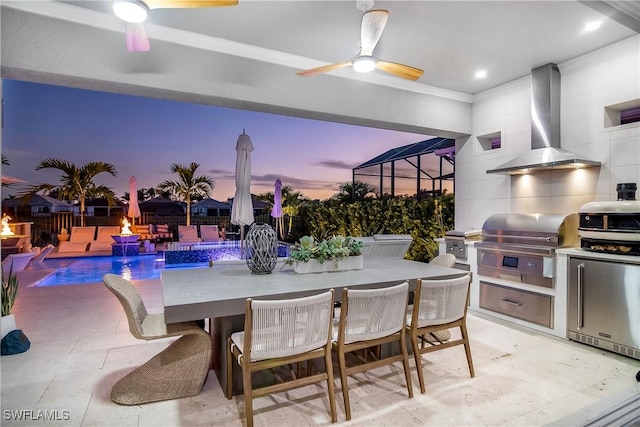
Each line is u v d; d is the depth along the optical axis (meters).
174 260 8.60
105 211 11.95
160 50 3.17
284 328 1.89
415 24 3.11
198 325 2.41
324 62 3.86
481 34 3.30
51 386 2.43
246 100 3.53
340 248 2.81
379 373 2.65
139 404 2.19
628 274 2.88
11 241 8.01
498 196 4.76
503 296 3.96
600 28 3.20
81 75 2.89
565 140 3.99
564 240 3.53
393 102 4.40
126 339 3.33
